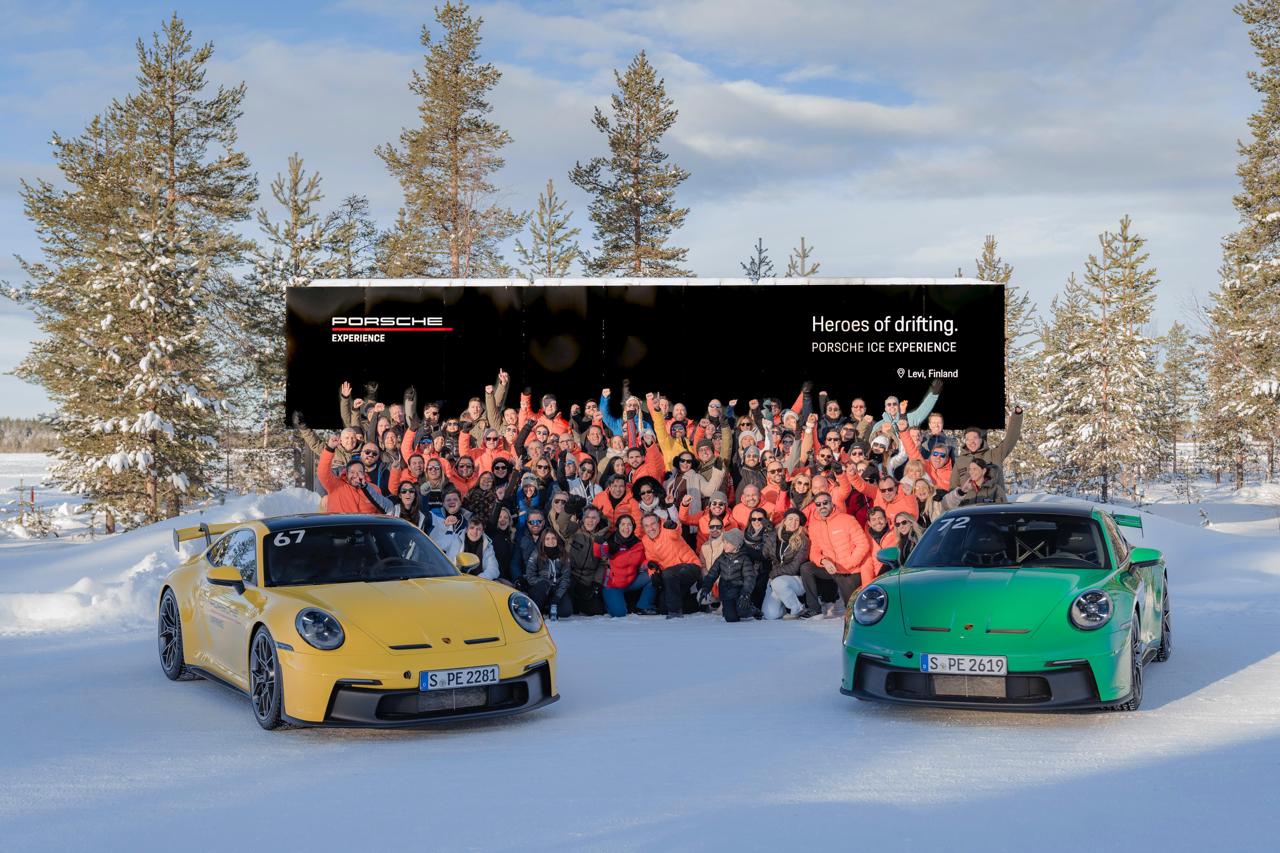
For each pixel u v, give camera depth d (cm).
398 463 1639
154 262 3384
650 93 4431
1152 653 828
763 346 1786
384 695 641
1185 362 7269
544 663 698
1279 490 5353
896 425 1770
